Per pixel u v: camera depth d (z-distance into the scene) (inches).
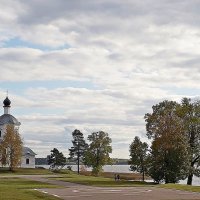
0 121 5625.0
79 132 6136.8
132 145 3956.7
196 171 3122.5
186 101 3385.8
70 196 1572.3
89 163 4889.3
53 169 5615.2
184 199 1499.8
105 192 1804.9
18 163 4862.2
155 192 1835.6
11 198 1397.6
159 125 3117.6
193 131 3324.3
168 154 3029.0
